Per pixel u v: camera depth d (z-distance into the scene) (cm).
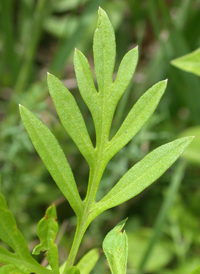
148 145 52
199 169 51
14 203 48
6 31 57
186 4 58
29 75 57
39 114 49
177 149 20
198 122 51
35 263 20
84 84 22
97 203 21
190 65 30
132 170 21
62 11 69
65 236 48
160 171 20
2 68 60
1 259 20
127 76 22
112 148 22
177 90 53
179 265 45
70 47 56
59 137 52
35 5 69
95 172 22
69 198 21
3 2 56
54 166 21
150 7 52
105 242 20
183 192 50
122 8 65
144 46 65
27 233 47
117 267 20
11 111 52
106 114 22
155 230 42
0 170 50
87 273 23
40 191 49
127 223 50
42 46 68
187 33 58
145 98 21
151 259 45
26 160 51
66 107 21
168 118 54
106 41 21
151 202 52
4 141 52
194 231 46
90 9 57
